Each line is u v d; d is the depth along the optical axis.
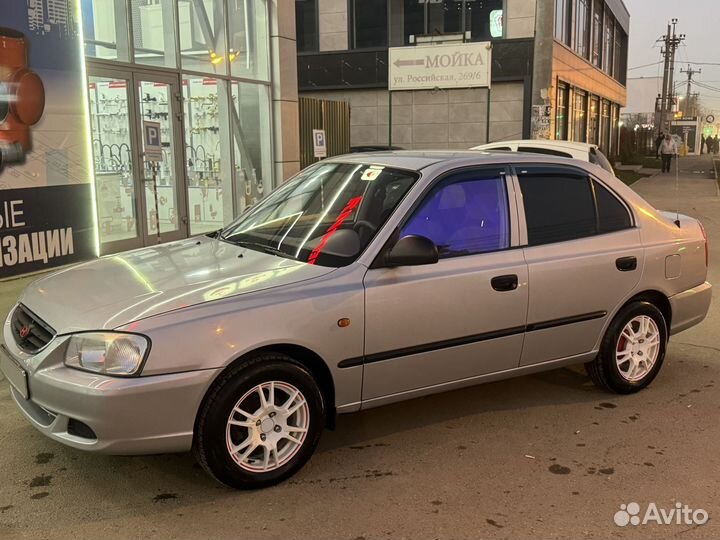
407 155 4.58
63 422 3.33
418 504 3.44
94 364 3.23
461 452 4.04
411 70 20.59
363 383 3.83
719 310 7.45
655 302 5.07
